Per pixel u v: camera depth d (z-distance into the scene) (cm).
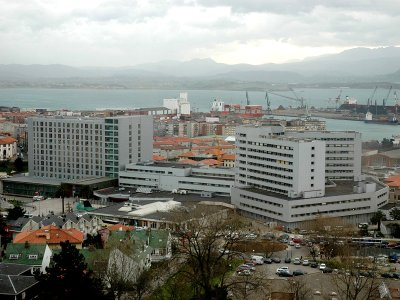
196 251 19862
